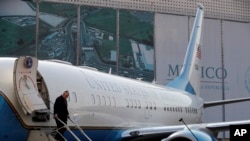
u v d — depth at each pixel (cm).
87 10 12156
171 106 8038
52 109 4562
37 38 11512
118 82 6431
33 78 4131
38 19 11556
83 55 12025
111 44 12388
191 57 9731
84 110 5144
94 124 5359
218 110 13650
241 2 14338
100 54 12212
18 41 11338
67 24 11875
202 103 9550
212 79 13638
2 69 4191
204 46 13662
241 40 14212
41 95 4550
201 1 13700
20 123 4119
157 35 12962
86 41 12081
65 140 4381
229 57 13962
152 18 12938
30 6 11500
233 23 14150
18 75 4041
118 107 6012
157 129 5828
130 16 12688
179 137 5084
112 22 12444
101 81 5869
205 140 4975
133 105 6519
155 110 7312
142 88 7219
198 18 9931
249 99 8594
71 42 11894
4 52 11219
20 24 11394
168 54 13062
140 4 12838
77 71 5434
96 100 5444
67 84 4978
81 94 5153
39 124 4297
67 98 4875
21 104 3984
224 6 14075
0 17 11281
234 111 13838
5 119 4050
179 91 9031
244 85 14075
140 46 12744
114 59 12388
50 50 11638
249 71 14200
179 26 13275
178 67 13138
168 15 13150
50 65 4959
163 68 12962
